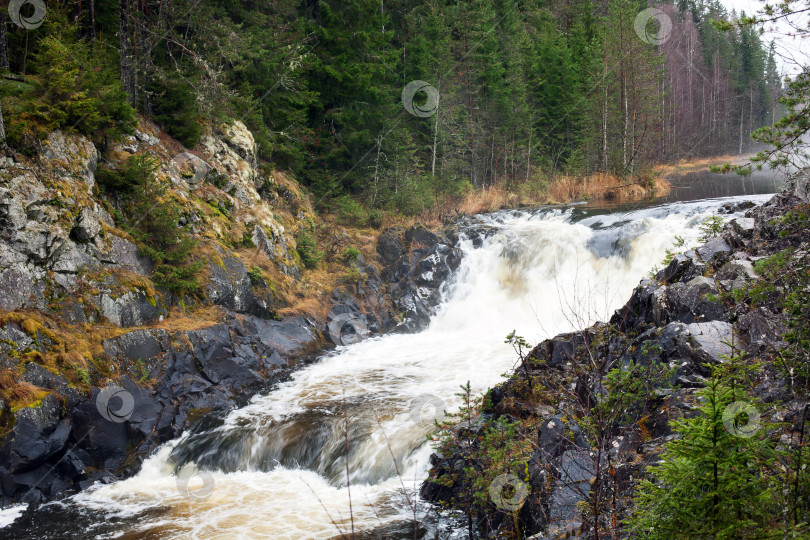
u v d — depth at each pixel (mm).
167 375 12102
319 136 24250
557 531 5441
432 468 8477
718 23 5691
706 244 8828
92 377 10883
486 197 25984
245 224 17328
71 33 14898
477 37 30750
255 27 22828
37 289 11148
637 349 7172
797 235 7250
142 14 17828
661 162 37438
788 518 3373
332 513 8531
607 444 5039
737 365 4031
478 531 7180
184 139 17609
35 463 9648
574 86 32312
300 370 14227
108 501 9453
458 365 13656
